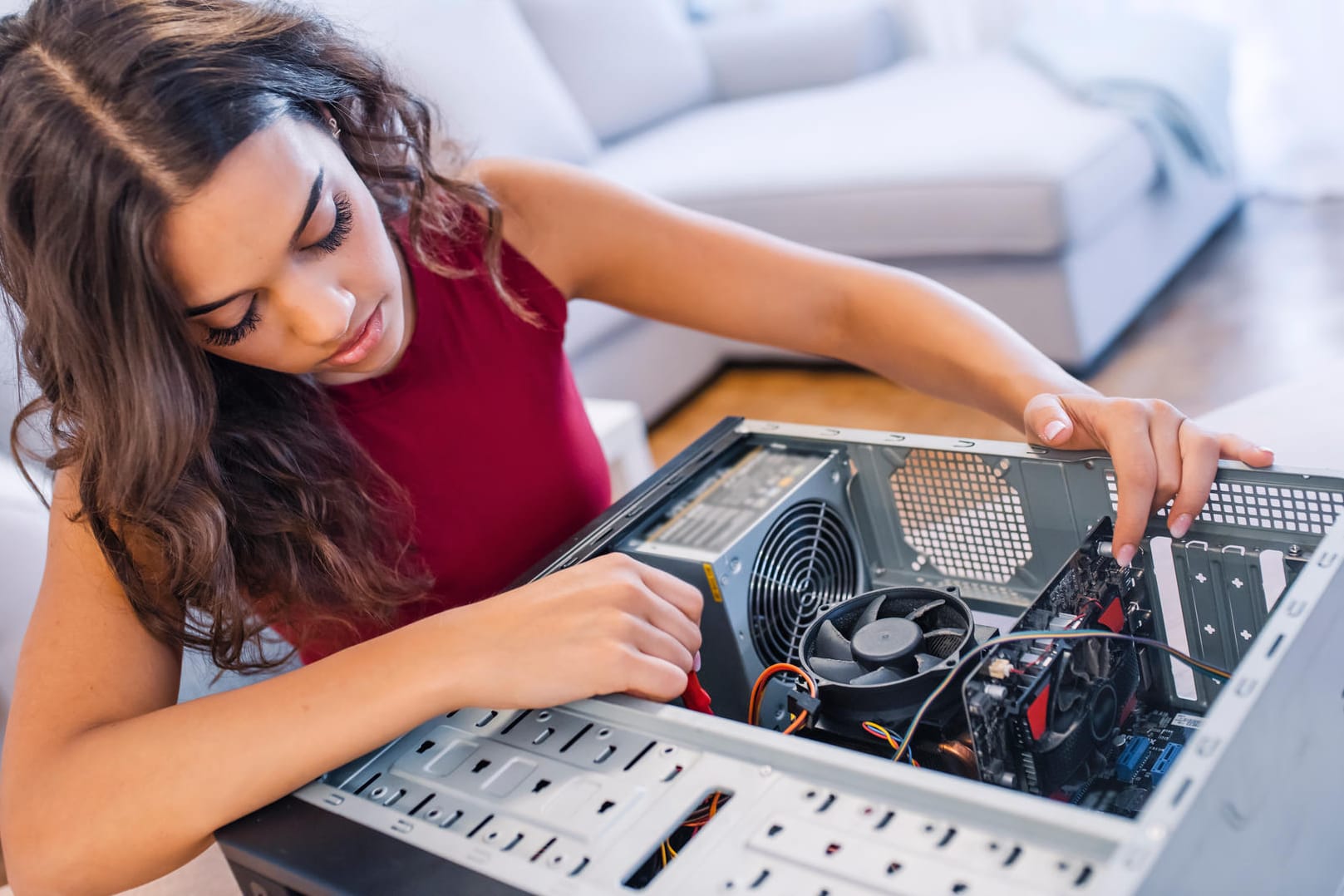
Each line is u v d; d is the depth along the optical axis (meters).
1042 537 0.73
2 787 0.65
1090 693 0.58
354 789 0.58
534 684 0.57
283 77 0.63
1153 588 0.66
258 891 0.56
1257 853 0.43
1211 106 2.36
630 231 0.97
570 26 2.69
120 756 0.61
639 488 0.78
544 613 0.60
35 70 0.58
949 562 0.78
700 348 2.54
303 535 0.77
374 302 0.67
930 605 0.66
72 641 0.70
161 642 0.72
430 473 0.90
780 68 2.95
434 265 0.89
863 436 0.77
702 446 0.82
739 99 3.06
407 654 0.60
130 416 0.63
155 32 0.58
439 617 0.63
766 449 0.82
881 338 0.89
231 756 0.58
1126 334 2.33
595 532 0.74
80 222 0.58
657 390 2.41
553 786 0.53
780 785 0.48
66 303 0.61
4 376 0.98
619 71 2.76
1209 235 2.71
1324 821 0.49
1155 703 0.66
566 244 0.97
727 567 0.70
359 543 0.81
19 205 0.61
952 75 2.65
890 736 0.59
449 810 0.53
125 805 0.59
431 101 0.98
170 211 0.57
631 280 0.98
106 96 0.56
